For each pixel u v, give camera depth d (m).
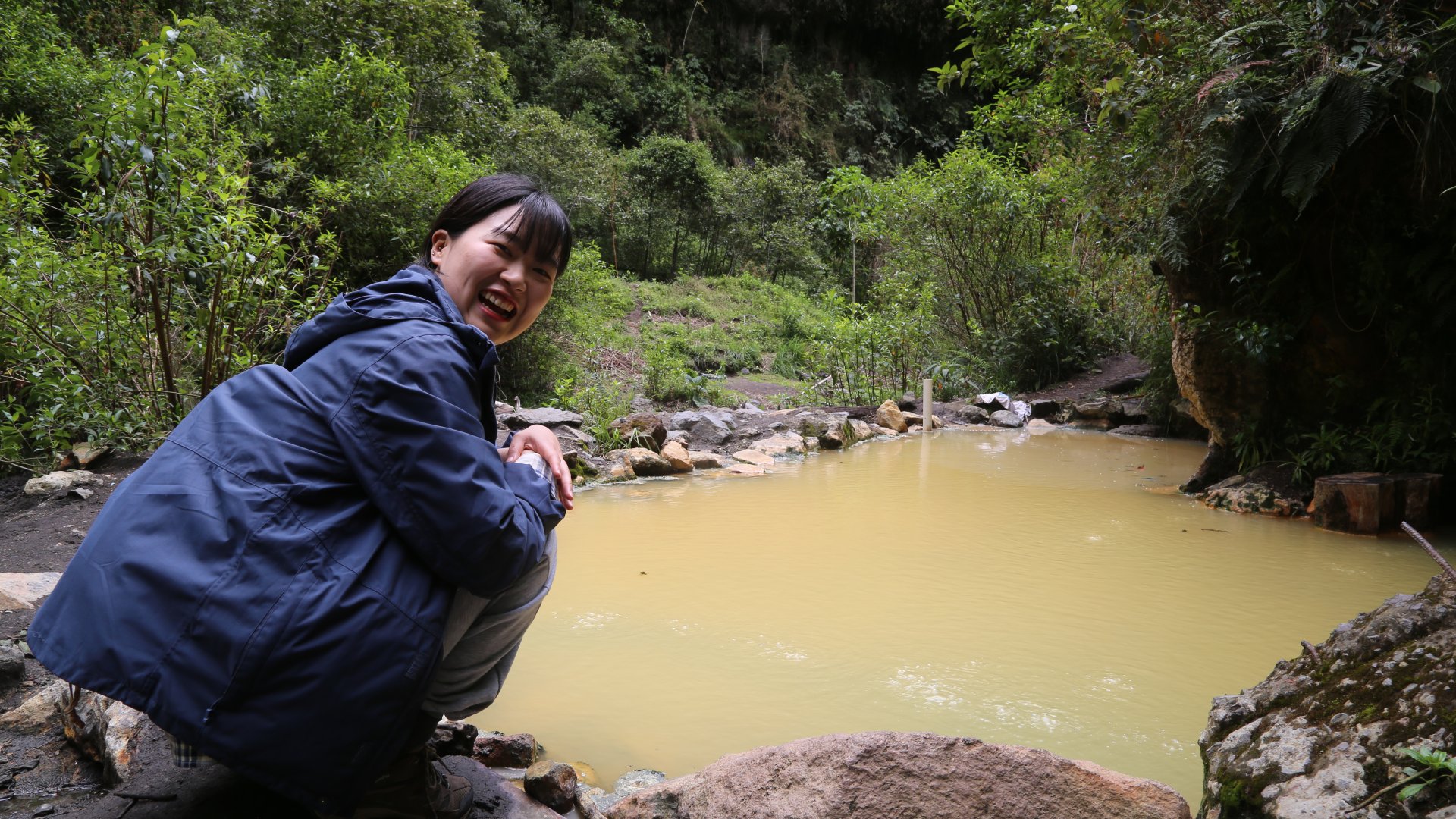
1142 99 5.10
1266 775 1.62
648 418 7.05
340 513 1.34
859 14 31.48
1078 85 7.39
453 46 10.81
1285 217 5.25
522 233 1.59
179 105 4.68
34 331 4.84
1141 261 7.01
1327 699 1.72
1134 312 11.30
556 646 3.02
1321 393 5.53
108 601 1.29
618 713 2.51
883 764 1.68
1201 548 4.36
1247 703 1.86
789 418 8.26
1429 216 4.83
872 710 2.53
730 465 6.91
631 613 3.37
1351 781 1.51
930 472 6.57
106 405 5.09
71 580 1.34
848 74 31.88
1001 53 8.38
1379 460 5.15
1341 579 3.85
